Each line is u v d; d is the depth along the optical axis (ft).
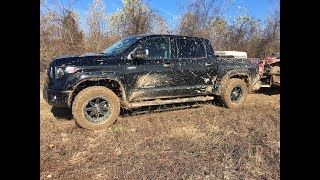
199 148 15.80
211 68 23.70
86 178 12.71
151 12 48.42
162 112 23.48
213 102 26.76
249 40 54.29
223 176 12.78
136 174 12.94
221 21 51.90
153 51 21.29
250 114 23.11
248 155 14.73
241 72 25.32
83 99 18.63
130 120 21.13
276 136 17.61
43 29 40.93
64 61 18.90
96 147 16.12
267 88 33.76
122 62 19.97
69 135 17.99
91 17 44.42
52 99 18.67
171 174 12.91
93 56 19.69
